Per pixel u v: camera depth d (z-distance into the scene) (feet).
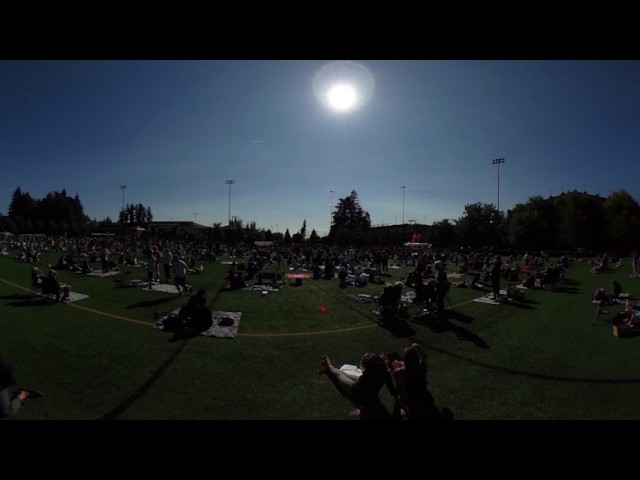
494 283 46.39
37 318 30.55
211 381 19.24
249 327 30.50
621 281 68.44
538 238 192.34
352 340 27.86
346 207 351.67
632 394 18.62
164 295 43.88
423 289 39.09
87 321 30.25
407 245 134.21
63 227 324.19
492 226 228.02
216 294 46.34
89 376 19.15
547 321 35.06
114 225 426.92
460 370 21.93
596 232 193.57
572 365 22.89
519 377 20.84
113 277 59.57
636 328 30.35
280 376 20.30
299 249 137.18
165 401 16.70
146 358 22.22
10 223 297.12
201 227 412.57
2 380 14.29
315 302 42.63
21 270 65.26
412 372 16.06
